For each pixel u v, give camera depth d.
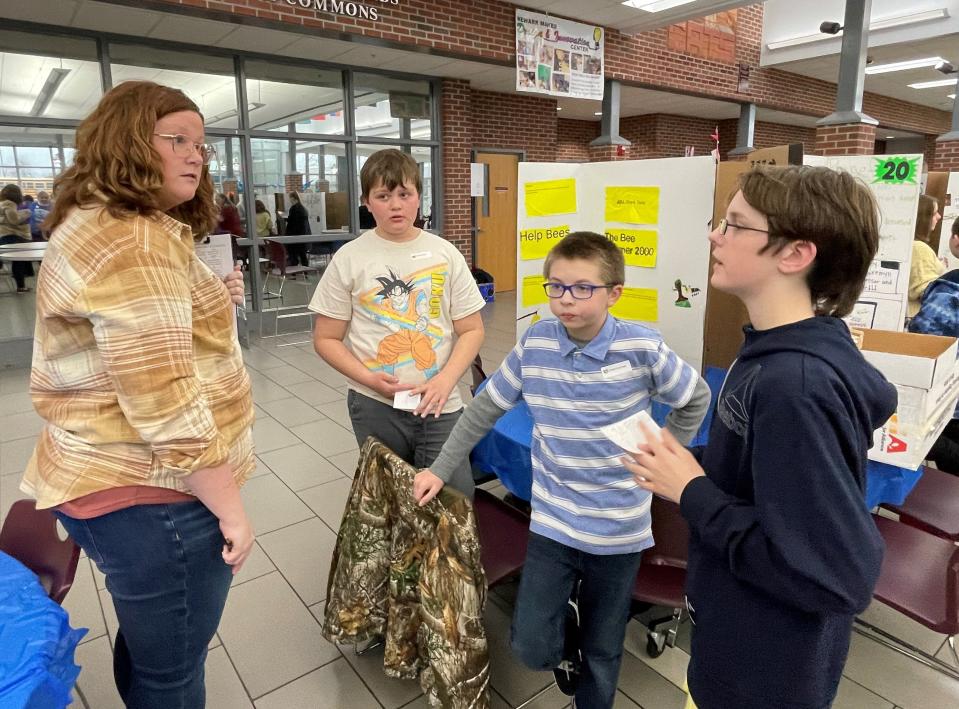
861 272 0.75
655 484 0.84
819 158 2.42
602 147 7.64
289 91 6.30
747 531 0.71
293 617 1.96
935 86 10.72
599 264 1.22
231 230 5.21
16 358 4.96
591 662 1.37
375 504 1.53
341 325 1.72
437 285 1.68
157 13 4.58
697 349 2.00
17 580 1.04
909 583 1.49
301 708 1.60
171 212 1.11
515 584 2.11
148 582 1.02
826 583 0.65
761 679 0.79
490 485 2.80
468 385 4.14
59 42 4.96
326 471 3.03
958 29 7.11
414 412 1.61
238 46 5.64
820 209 0.71
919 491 1.94
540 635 1.33
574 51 6.89
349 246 1.69
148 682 1.12
